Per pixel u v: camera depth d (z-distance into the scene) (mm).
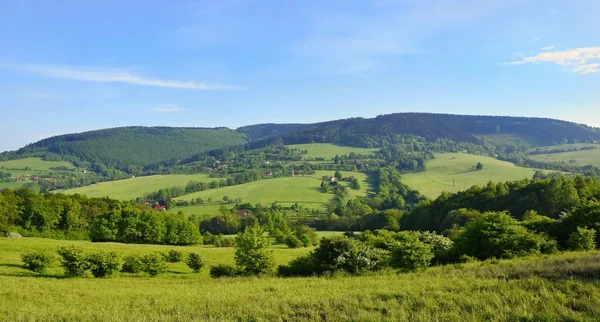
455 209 76875
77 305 14625
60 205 82438
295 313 11180
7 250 42625
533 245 22062
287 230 93875
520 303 10008
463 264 19641
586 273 12445
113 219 77125
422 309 10344
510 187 74312
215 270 29078
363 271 22469
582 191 60531
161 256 34125
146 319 11133
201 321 10570
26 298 17094
